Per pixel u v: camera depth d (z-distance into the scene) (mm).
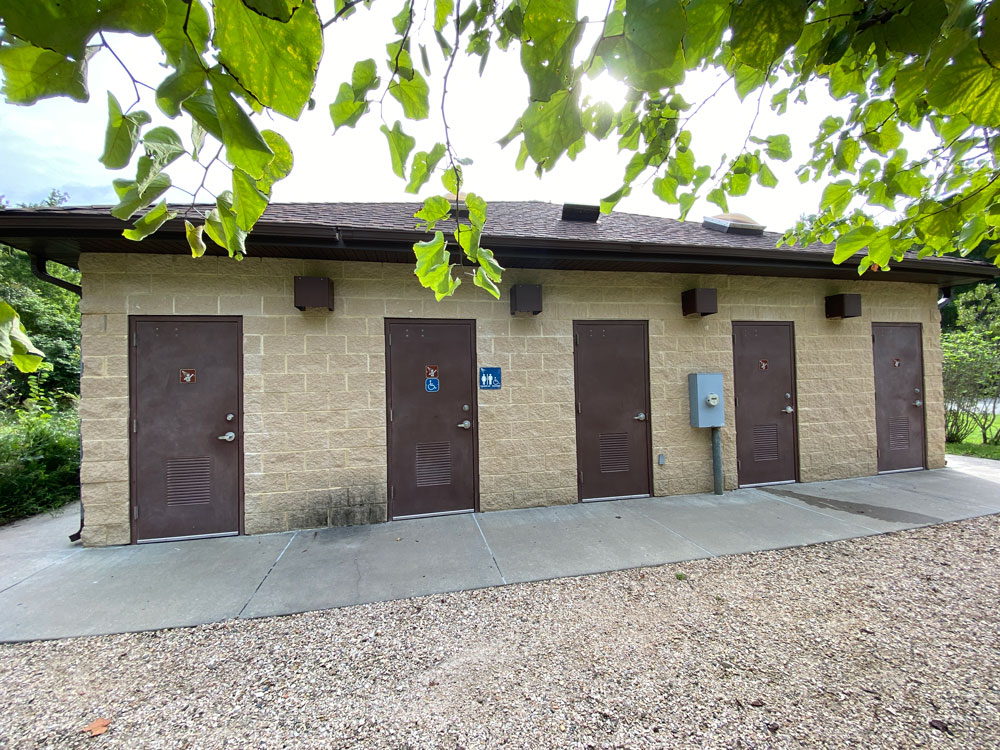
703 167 1759
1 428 5438
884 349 6094
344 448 4332
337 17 908
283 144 967
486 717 1877
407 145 1214
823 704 1915
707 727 1799
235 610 2783
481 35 1199
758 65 928
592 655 2281
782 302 5645
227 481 4105
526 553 3588
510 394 4781
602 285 5086
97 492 3867
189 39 567
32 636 2527
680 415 5258
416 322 4566
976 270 5613
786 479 5594
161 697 2043
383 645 2410
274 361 4227
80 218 3314
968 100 1033
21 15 469
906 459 6152
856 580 3059
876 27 978
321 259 4332
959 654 2236
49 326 11320
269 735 1810
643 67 786
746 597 2850
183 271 4070
